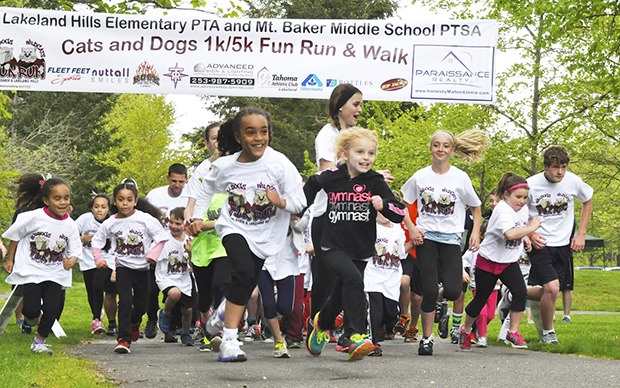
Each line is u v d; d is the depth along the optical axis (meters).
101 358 8.22
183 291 10.31
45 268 8.52
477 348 9.84
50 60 12.05
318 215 8.23
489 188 28.53
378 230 9.88
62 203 8.58
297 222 8.96
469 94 11.83
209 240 8.88
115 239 9.62
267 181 7.14
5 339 9.76
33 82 12.06
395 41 11.84
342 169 7.43
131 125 50.78
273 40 11.91
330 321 7.74
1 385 5.70
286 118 49.38
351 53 11.86
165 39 11.99
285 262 8.76
